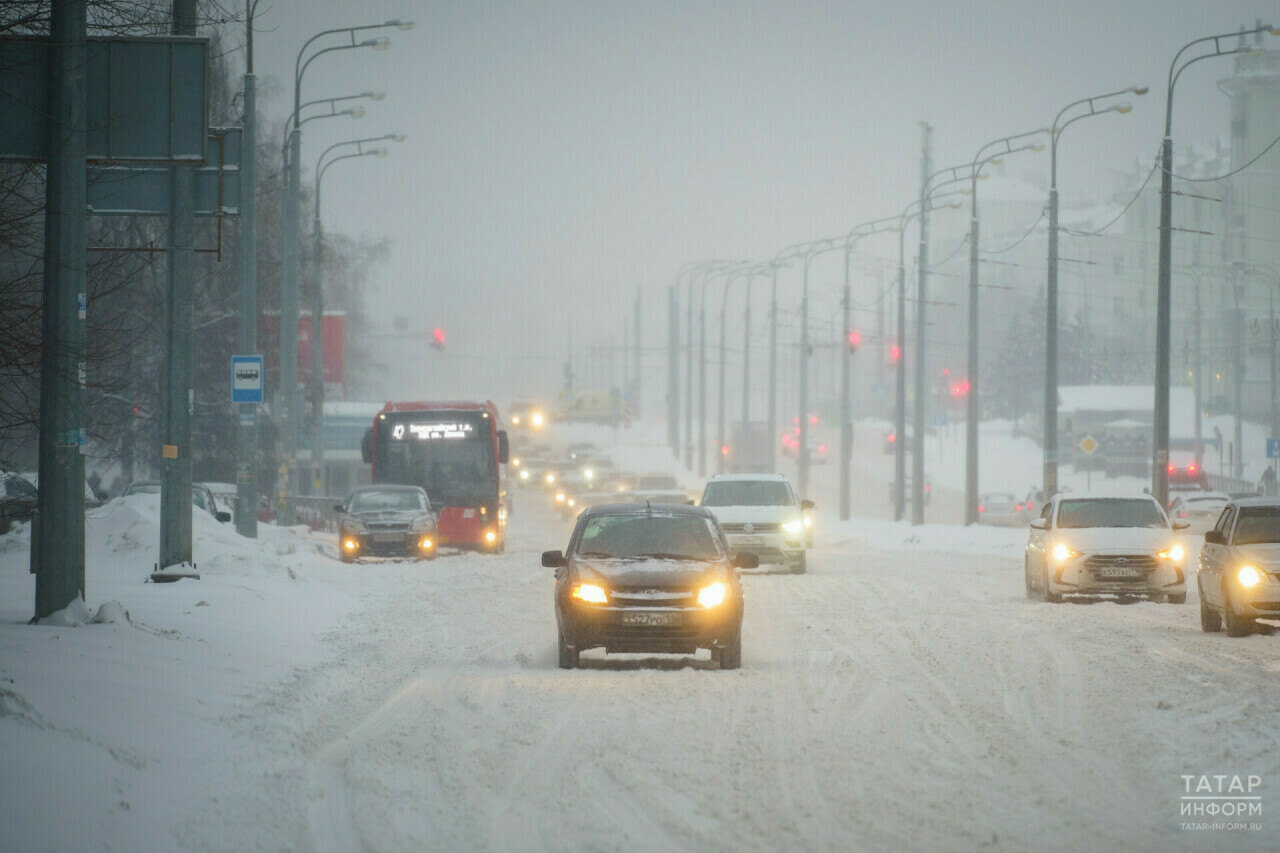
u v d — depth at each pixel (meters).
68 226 50.53
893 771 33.38
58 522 51.69
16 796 27.30
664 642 49.91
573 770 33.50
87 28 51.19
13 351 51.97
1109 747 36.19
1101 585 77.56
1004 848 26.53
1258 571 59.22
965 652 55.56
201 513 92.81
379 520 113.62
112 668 42.47
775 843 26.88
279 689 44.56
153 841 26.36
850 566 119.19
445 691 45.91
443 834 27.70
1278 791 31.27
